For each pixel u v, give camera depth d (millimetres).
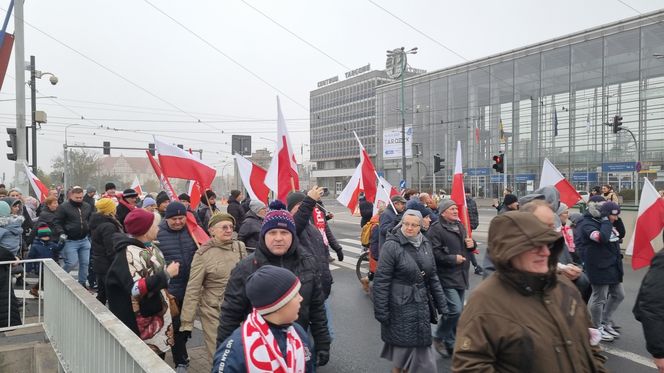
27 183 12922
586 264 5867
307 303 3510
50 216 8570
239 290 3283
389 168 62000
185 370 4645
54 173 56594
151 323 3910
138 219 3959
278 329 2324
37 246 8477
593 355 2340
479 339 2029
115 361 2734
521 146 46562
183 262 5031
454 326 5488
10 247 6680
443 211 5531
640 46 38156
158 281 3734
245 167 6941
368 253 9586
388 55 33844
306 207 4449
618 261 5816
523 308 2035
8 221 6676
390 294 4336
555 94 43906
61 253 8570
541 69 44812
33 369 5086
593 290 5898
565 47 42875
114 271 3787
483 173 50062
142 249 3932
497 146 48719
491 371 1986
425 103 56250
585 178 41969
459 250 5504
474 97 50906
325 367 5195
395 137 50500
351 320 6973
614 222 6125
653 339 3115
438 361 5312
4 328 5520
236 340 2281
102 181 65438
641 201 6242
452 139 53219
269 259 3369
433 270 4586
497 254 2076
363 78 75000
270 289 2260
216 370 2258
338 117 80938
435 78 54844
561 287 2203
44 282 5551
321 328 3596
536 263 2059
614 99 39969
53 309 5004
